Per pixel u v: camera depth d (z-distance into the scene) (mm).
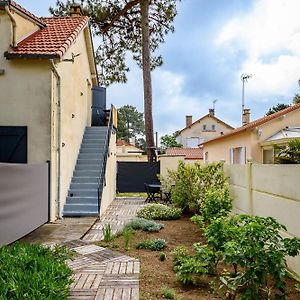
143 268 4609
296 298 3465
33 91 8094
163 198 13008
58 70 8539
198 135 41500
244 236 3260
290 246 3297
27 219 6207
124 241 6090
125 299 3598
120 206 11672
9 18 8023
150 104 16375
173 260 4840
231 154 18094
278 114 14836
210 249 4188
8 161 8000
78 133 11523
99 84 17906
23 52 7930
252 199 5871
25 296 2773
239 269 4109
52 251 4332
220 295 3611
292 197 4188
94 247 5699
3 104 8078
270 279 3598
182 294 3721
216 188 7609
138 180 15711
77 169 10961
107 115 15156
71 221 8203
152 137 16406
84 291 3822
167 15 16609
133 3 15961
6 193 5293
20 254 3703
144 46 16172
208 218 6324
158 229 6859
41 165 7137
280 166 4574
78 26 10812
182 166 9547
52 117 8195
